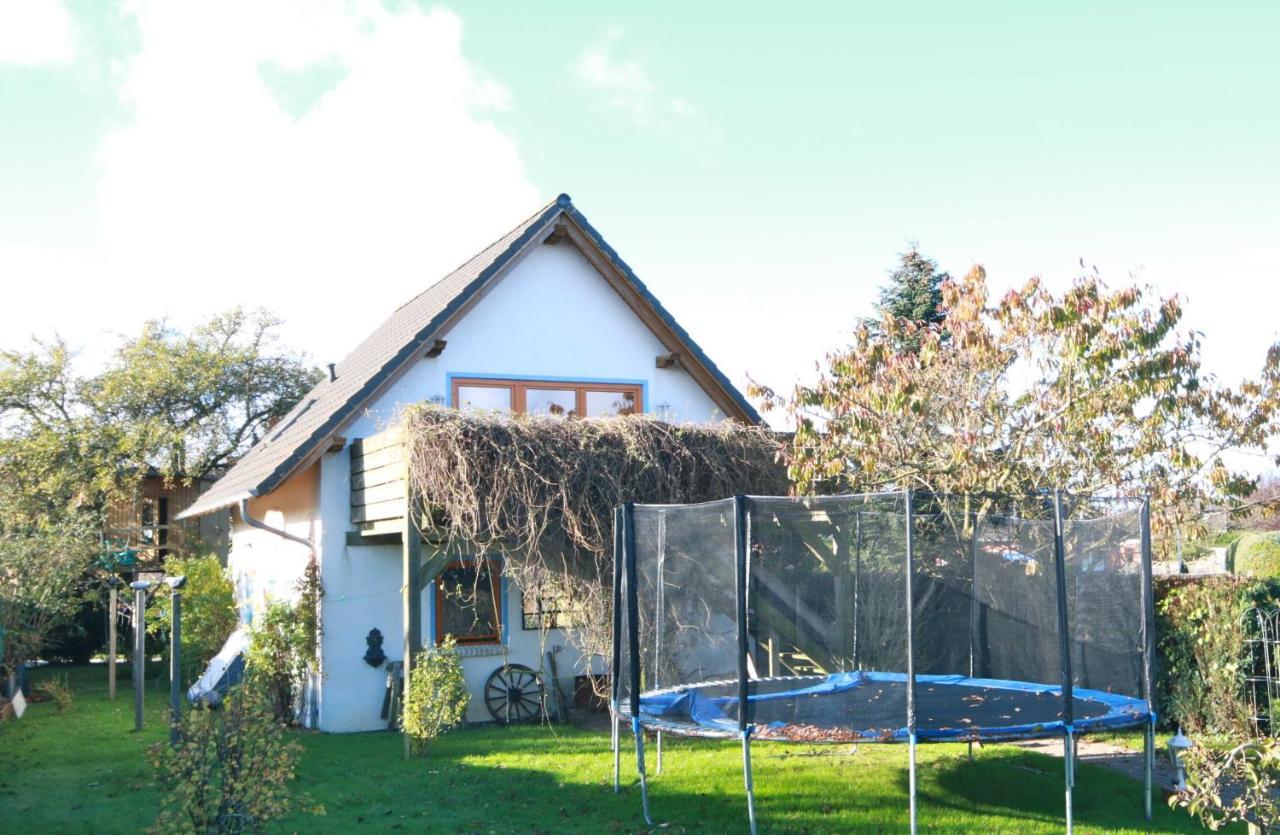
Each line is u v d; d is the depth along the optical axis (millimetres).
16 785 11266
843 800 10062
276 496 18031
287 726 15781
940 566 13133
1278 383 13250
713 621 11109
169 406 29203
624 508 10203
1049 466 13414
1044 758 12008
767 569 12602
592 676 15398
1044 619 11352
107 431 26625
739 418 18938
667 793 10430
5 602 16406
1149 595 9664
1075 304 12547
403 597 14977
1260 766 6875
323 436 15375
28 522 20062
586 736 14117
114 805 10320
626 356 18328
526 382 17484
